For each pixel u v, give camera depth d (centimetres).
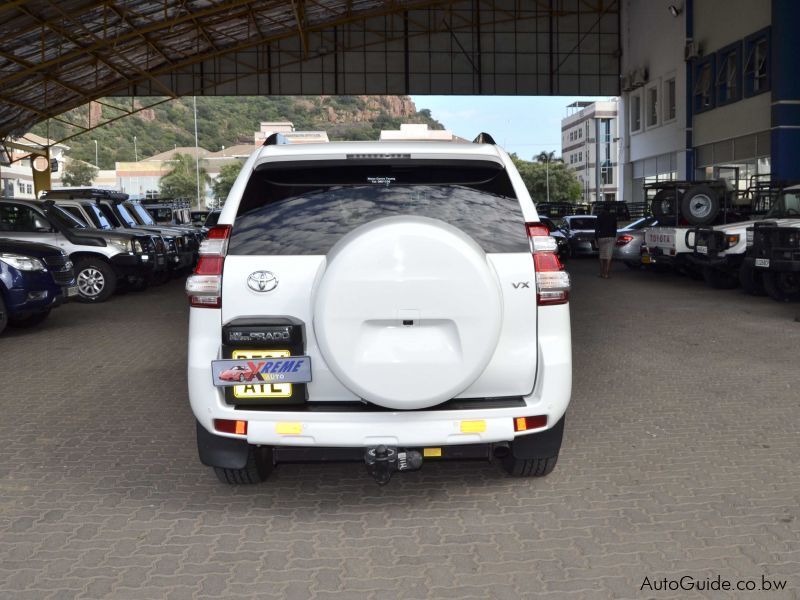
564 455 561
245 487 505
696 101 3347
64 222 1636
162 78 3694
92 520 450
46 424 662
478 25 3722
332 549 408
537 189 11650
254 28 3381
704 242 1608
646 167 3900
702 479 506
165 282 1983
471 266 391
